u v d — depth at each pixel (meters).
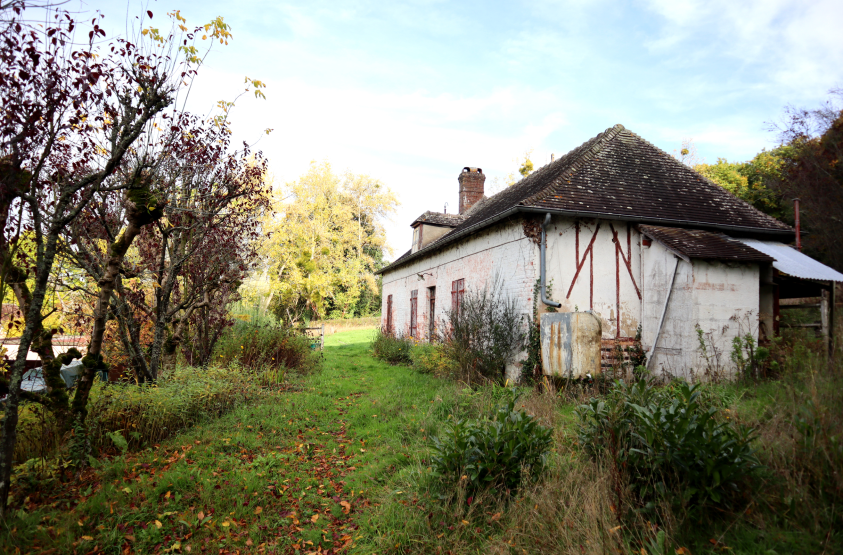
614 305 8.91
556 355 7.15
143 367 6.20
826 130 12.62
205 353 8.66
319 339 16.83
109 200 6.00
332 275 29.73
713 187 10.64
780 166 14.94
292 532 3.49
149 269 6.77
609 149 10.83
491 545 3.00
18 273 4.29
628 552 2.67
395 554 3.11
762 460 3.19
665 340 8.20
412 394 7.91
